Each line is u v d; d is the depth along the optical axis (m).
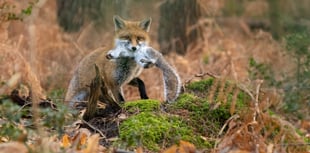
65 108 9.56
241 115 10.90
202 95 11.94
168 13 22.44
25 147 8.84
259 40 23.06
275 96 12.19
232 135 10.14
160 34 22.45
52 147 8.95
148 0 23.48
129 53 13.71
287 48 16.89
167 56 20.95
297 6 28.73
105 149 10.05
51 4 22.23
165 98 11.66
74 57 19.27
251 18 28.62
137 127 10.70
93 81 11.20
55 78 17.23
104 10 21.92
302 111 15.05
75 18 21.95
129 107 11.47
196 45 22.27
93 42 21.28
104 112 11.42
